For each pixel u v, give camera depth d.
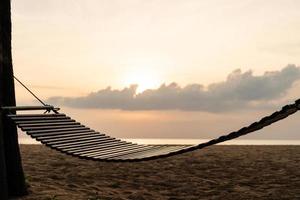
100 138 7.16
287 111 4.08
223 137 4.80
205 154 17.47
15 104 7.95
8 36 7.88
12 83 7.90
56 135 6.38
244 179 11.34
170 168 13.05
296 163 14.63
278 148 22.62
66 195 8.41
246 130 4.52
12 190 7.86
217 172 12.48
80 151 6.18
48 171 11.82
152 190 9.85
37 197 7.95
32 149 19.97
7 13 7.92
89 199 8.26
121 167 13.10
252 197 9.11
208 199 8.95
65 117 7.17
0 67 7.52
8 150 7.85
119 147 6.88
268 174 12.14
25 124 6.12
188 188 10.09
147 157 5.50
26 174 10.85
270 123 4.52
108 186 10.16
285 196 9.20
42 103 7.22
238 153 18.45
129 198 8.80
